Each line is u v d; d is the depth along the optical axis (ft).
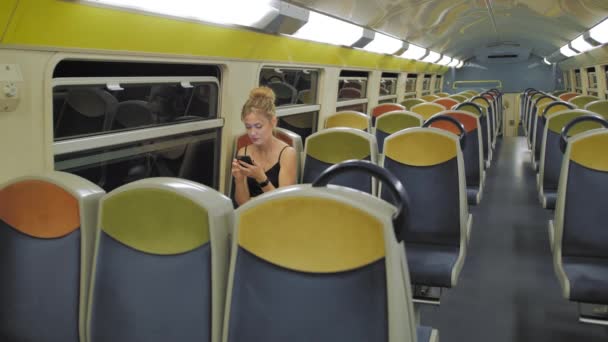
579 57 40.24
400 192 4.64
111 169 10.50
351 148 11.69
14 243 6.12
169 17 10.85
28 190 5.97
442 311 12.14
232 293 5.03
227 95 14.39
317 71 21.76
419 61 40.09
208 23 12.21
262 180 9.57
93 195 5.83
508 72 59.31
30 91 8.32
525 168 30.91
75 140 9.35
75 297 5.83
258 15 13.44
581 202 9.66
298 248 4.73
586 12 22.06
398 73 36.65
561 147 10.77
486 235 18.04
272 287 4.83
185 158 13.06
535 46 52.60
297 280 4.74
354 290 4.56
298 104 20.43
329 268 4.64
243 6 12.45
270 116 10.21
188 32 11.75
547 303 12.44
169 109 12.32
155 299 5.35
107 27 9.47
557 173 15.87
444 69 56.44
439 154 10.76
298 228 4.71
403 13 20.24
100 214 5.57
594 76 39.65
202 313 5.19
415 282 10.12
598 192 9.57
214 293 5.15
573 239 9.75
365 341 4.55
